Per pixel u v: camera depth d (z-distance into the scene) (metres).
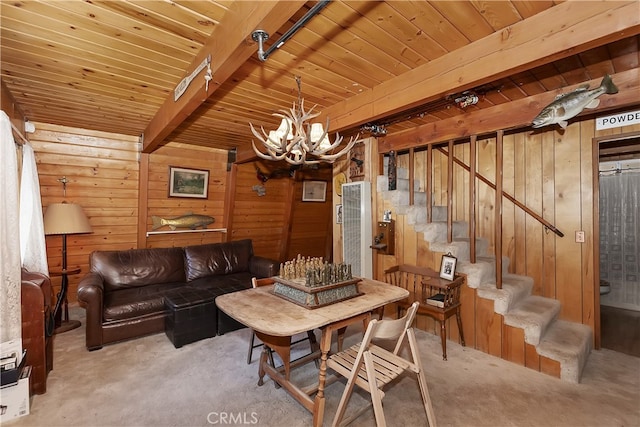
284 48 1.85
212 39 1.74
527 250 3.43
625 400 2.14
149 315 3.18
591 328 2.99
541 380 2.41
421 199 4.04
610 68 2.10
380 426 1.61
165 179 4.32
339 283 2.20
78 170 3.72
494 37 1.73
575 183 3.11
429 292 3.35
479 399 2.15
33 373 2.16
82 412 2.00
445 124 3.24
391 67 2.12
